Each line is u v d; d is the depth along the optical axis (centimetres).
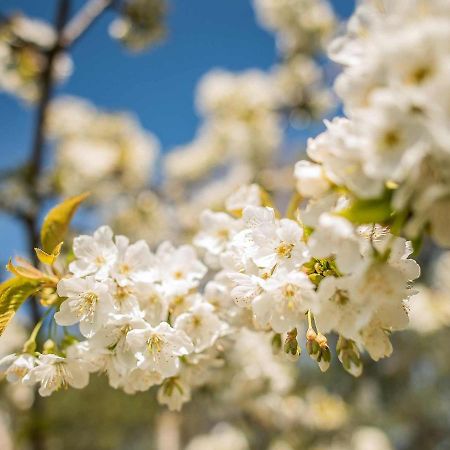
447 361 98
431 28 15
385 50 16
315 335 23
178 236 111
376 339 22
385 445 94
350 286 19
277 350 27
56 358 25
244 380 75
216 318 27
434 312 92
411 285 23
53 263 26
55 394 93
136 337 24
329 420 90
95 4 95
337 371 100
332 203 19
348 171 17
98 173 106
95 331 24
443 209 16
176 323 26
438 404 105
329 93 121
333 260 22
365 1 18
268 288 21
